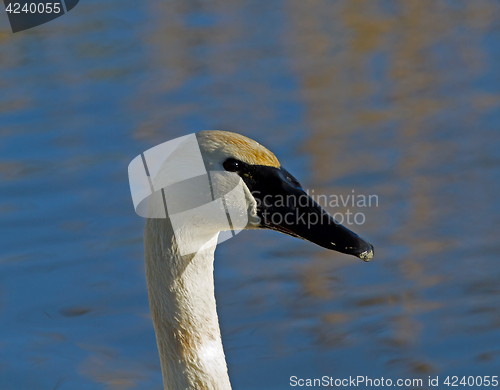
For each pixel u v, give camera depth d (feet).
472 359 37.29
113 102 61.82
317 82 65.36
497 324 39.45
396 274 43.11
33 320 40.45
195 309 23.66
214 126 57.72
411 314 40.16
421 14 79.97
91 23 77.71
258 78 66.18
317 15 80.74
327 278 42.96
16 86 65.05
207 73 67.31
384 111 60.90
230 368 36.65
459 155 53.98
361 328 39.29
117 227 47.09
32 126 58.03
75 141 55.72
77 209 48.37
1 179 51.06
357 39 74.28
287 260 44.62
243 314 40.29
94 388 35.83
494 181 50.88
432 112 60.39
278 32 76.28
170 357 23.67
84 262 44.29
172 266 23.30
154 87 64.49
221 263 44.29
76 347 38.78
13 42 73.51
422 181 50.90
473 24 77.46
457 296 41.37
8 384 36.11
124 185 50.44
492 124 58.44
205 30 76.74
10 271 43.47
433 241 45.60
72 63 69.10
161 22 78.23
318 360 37.24
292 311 40.37
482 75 66.74
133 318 40.73
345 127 58.08
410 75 67.31
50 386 35.94
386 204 48.73
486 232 46.09
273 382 35.65
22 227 46.73
